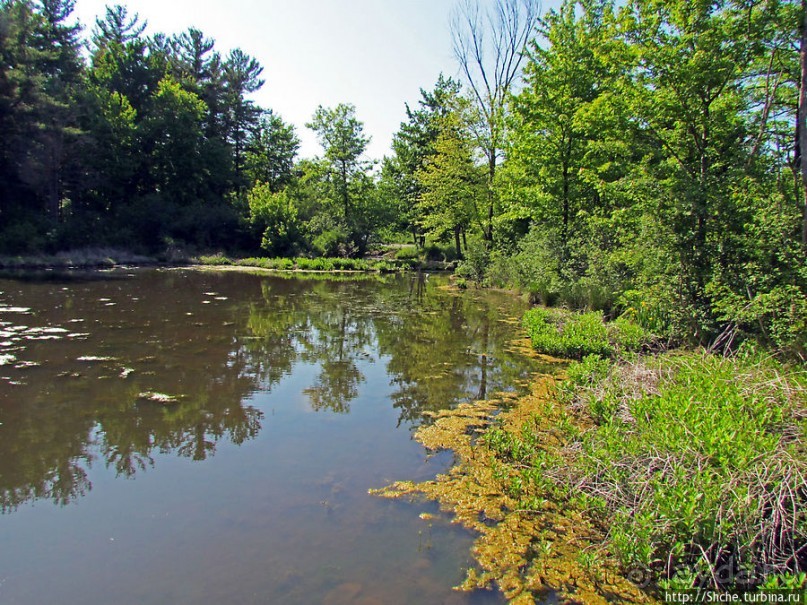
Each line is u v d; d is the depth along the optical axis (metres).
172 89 34.97
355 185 40.66
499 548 3.39
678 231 7.92
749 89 9.77
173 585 3.02
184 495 4.06
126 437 5.16
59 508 3.85
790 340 5.95
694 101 8.68
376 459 4.73
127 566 3.19
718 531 3.01
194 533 3.55
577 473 4.01
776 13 7.98
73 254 25.75
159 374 7.30
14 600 2.88
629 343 8.12
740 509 3.02
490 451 4.88
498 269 19.33
